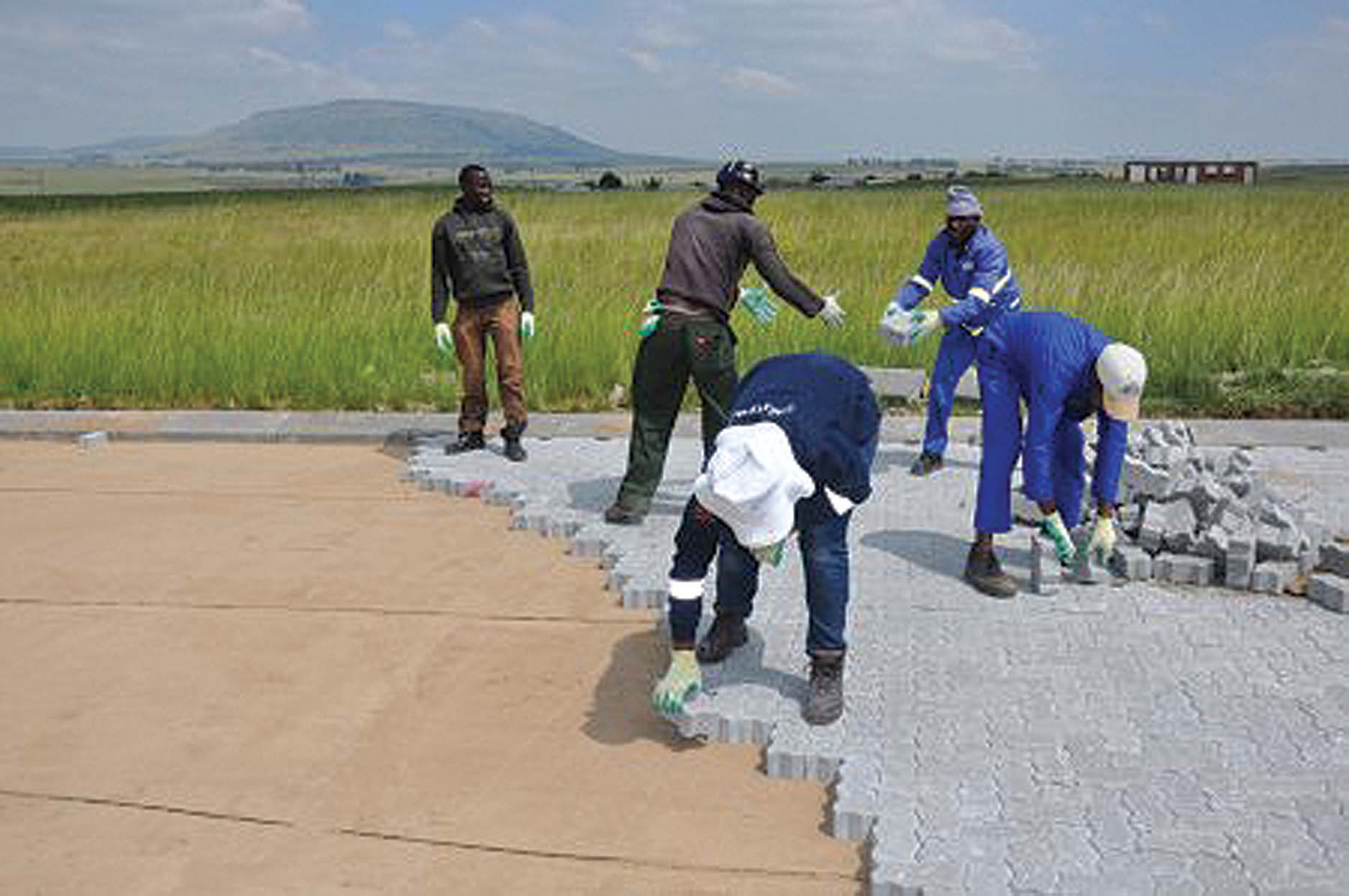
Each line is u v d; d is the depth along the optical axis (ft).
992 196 133.49
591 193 167.43
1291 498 23.18
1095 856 11.57
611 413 32.60
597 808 13.03
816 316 21.66
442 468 26.35
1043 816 12.28
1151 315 37.01
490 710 15.30
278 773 13.83
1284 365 34.65
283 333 37.73
